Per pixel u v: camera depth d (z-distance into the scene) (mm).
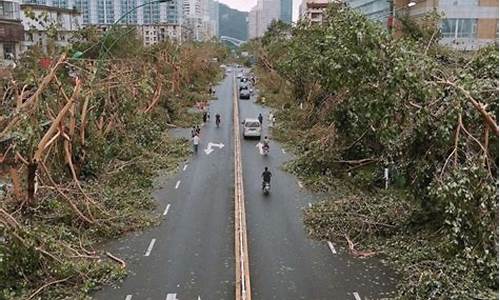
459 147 16344
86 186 23656
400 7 59969
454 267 15383
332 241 19734
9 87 24422
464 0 52125
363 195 23203
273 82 74500
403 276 16578
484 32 52531
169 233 20844
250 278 16781
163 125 44781
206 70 93000
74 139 24422
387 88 16859
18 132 18750
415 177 18156
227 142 40938
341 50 18125
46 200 20844
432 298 14398
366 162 26797
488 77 17812
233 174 30688
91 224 20297
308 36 34344
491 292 14531
